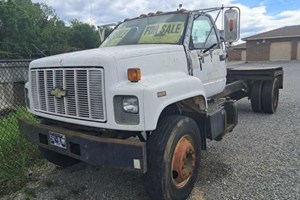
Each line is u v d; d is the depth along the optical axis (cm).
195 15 422
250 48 4553
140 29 445
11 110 550
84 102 302
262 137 563
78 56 308
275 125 649
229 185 371
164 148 299
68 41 3672
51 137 334
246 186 367
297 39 4097
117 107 283
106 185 384
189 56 391
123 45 418
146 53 326
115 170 426
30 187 384
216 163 440
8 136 470
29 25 4125
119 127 283
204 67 426
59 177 411
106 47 415
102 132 311
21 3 5206
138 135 307
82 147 300
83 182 394
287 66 2903
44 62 337
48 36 4091
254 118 723
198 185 373
